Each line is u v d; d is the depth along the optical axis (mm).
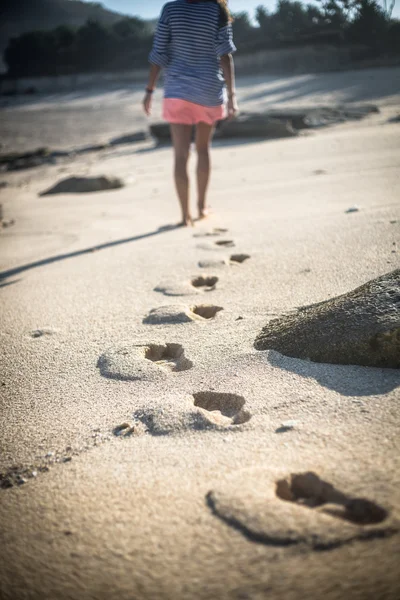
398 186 4996
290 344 2080
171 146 13492
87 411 1906
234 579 1108
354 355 1913
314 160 7539
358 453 1433
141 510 1347
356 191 5066
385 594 1031
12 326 2826
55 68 72000
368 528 1168
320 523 1199
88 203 7070
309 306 2408
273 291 2824
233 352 2172
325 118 13281
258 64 40938
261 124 12117
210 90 4484
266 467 1427
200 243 3984
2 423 1900
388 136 8750
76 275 3611
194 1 4348
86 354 2371
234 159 9023
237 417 1761
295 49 35594
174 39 4434
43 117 36938
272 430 1615
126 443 1673
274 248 3602
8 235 5543
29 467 1614
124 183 8422
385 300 1997
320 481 1344
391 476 1320
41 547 1274
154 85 4664
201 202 4988
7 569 1223
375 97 18047
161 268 3498
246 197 5715
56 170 12578
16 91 69375
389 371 1841
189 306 2768
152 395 1951
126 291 3150
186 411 1771
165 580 1133
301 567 1110
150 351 2354
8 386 2176
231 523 1248
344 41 25000
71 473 1554
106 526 1311
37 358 2398
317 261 3188
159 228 4805
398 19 20594
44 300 3180
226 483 1380
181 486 1414
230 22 4496
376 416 1597
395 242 3275
